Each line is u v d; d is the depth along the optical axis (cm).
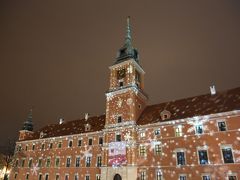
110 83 5931
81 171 5866
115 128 5297
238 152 3794
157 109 5566
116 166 4912
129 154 4847
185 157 4300
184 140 4434
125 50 6219
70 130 7025
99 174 5488
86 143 6159
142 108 5812
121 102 5500
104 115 6950
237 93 4606
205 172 3997
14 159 7825
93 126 6525
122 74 5866
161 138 4734
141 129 5075
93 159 5791
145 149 4847
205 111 4528
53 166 6569
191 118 4509
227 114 4125
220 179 3812
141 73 6266
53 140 7038
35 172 6950
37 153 7262
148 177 4566
